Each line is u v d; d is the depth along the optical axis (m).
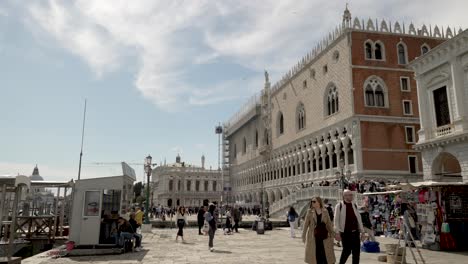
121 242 16.73
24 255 21.45
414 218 19.11
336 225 9.57
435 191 16.66
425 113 26.73
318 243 9.02
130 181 21.08
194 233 28.34
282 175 57.47
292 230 24.03
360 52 38.25
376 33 39.06
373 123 36.81
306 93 48.91
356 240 9.39
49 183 23.44
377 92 38.03
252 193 72.50
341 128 39.03
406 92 38.62
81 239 16.95
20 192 13.88
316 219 9.19
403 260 11.95
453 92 24.09
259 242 20.95
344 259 9.43
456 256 14.27
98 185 17.53
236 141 87.12
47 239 22.47
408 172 36.59
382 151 36.38
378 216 23.52
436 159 25.75
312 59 46.97
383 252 15.70
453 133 23.75
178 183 101.75
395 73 38.69
